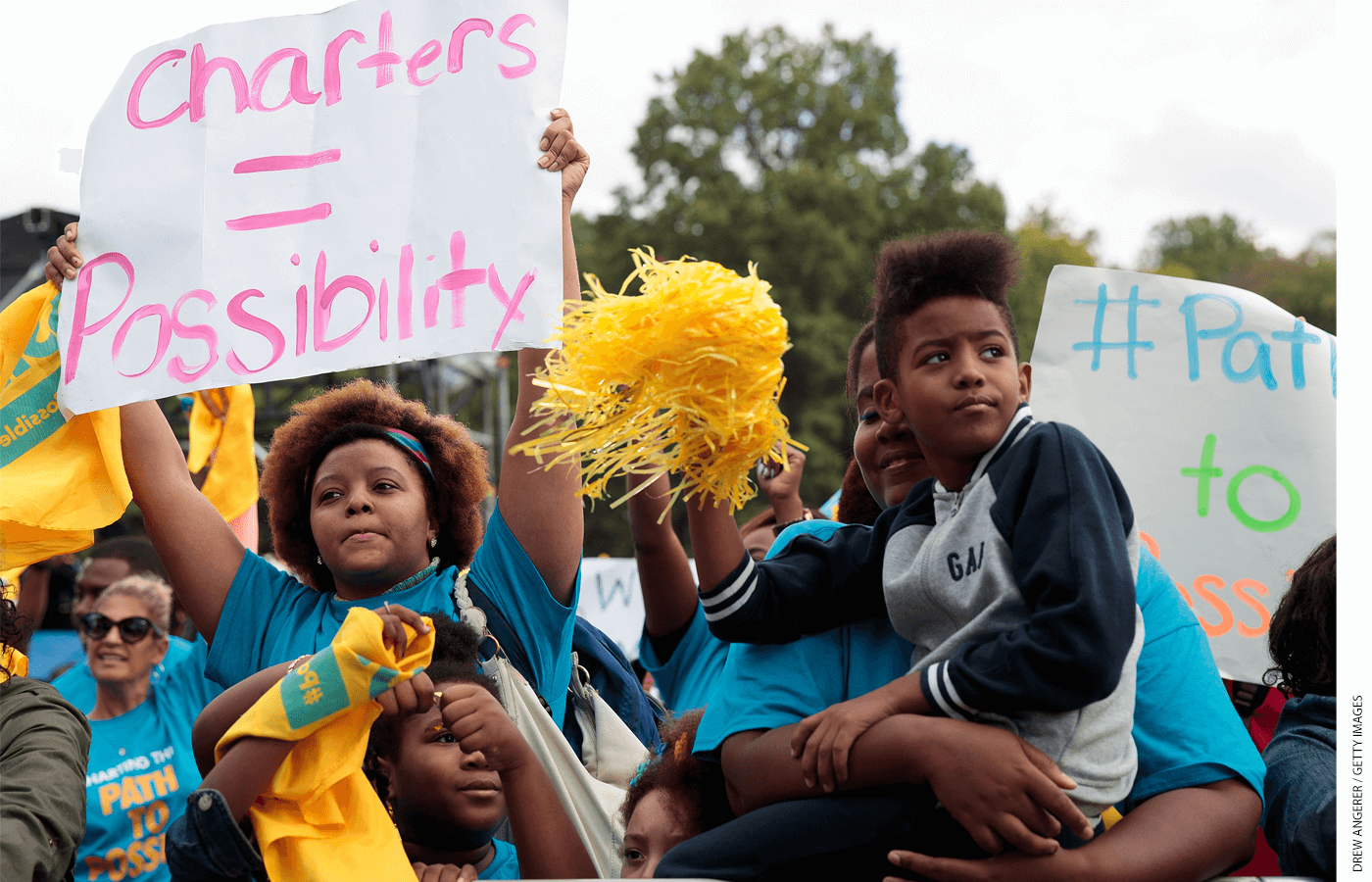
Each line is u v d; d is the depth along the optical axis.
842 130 25.53
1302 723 2.03
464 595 2.44
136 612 3.68
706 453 1.74
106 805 3.45
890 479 2.12
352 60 2.62
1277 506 2.78
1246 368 2.88
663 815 2.10
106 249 2.64
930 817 1.52
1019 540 1.52
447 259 2.44
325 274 2.52
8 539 2.49
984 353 1.65
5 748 1.99
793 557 1.86
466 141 2.48
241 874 1.68
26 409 2.59
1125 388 2.92
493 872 2.05
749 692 1.82
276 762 1.69
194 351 2.54
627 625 6.05
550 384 1.81
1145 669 1.67
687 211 23.33
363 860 1.70
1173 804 1.57
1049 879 1.45
